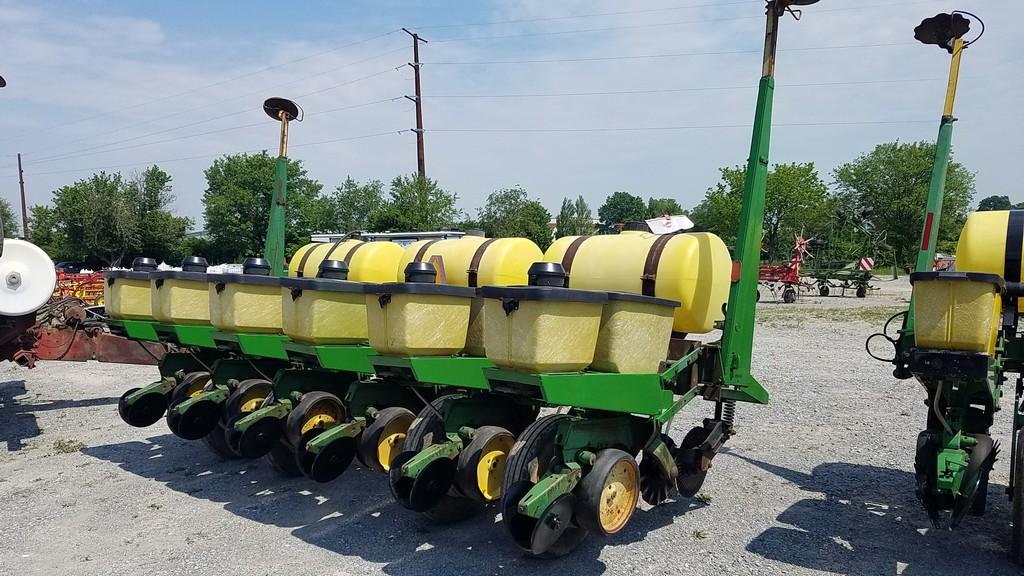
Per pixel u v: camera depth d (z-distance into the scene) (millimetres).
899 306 22672
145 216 50219
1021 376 4914
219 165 52062
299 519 5012
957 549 4438
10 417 8320
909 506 5230
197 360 6684
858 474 5992
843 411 8258
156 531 4793
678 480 5055
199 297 6137
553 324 3689
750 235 4855
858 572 4113
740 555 4352
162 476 6047
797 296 28219
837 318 18625
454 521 4887
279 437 5508
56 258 50094
